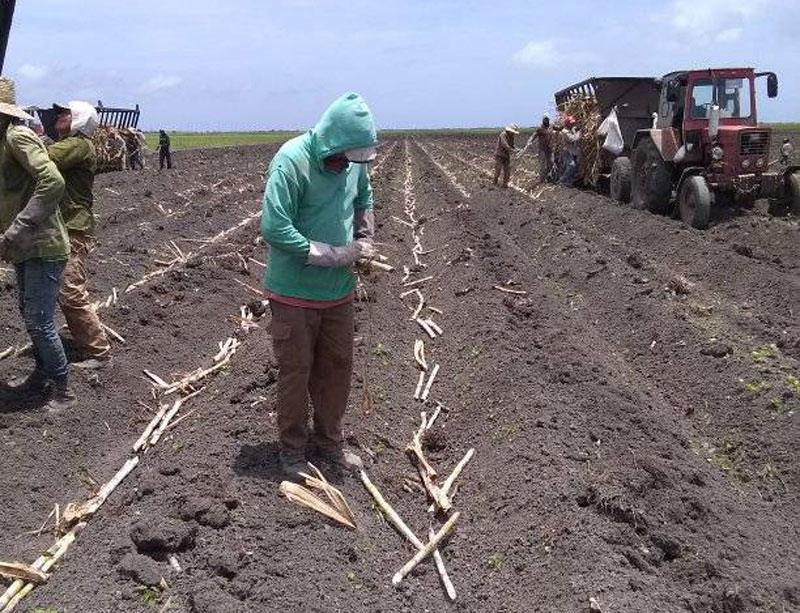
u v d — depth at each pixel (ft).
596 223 53.21
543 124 75.25
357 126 14.64
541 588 13.98
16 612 13.26
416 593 14.20
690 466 18.54
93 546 14.74
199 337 28.86
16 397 21.25
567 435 18.74
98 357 23.49
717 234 45.11
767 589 14.28
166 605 12.94
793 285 32.40
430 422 21.54
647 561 14.75
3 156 19.12
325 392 17.01
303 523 15.10
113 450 20.33
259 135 334.03
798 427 20.40
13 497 17.46
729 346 25.43
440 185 79.51
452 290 33.78
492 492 17.29
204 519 14.89
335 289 15.97
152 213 53.72
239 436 18.83
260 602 13.08
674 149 50.08
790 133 167.02
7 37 22.74
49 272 20.01
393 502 17.19
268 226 14.85
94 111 22.50
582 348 25.17
